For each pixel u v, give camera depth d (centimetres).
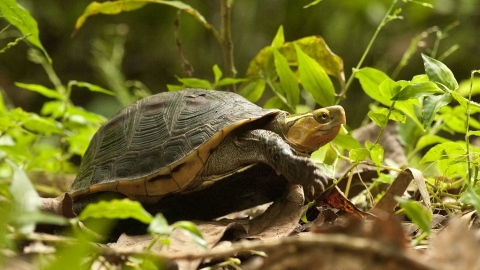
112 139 430
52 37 757
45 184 456
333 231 410
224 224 423
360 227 410
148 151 427
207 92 430
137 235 424
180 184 425
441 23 723
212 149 425
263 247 409
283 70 439
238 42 755
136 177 426
